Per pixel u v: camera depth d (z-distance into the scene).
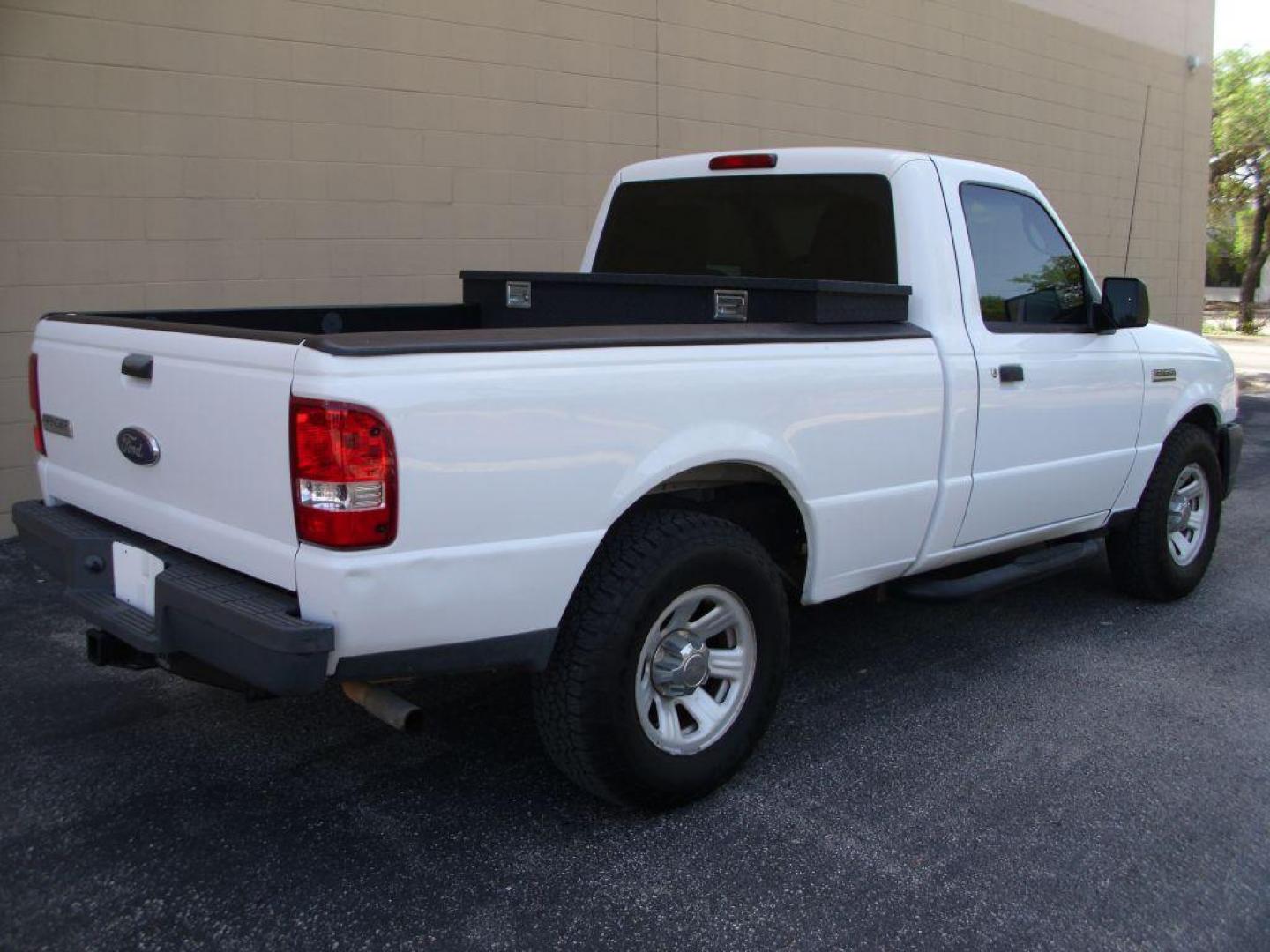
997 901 3.08
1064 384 4.70
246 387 2.91
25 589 5.64
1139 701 4.49
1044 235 4.84
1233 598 5.92
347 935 2.88
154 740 4.00
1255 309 34.44
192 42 6.73
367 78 7.45
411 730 3.09
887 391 3.94
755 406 3.52
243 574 3.06
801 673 4.74
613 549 3.29
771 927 2.95
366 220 7.58
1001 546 4.71
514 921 2.95
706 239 4.98
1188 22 15.67
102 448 3.57
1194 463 5.73
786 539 4.05
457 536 2.90
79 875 3.13
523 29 8.20
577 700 3.21
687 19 9.28
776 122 10.16
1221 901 3.11
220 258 7.00
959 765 3.89
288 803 3.56
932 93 11.82
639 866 3.22
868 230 4.38
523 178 8.34
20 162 6.25
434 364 2.84
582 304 4.66
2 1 6.08
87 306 6.55
